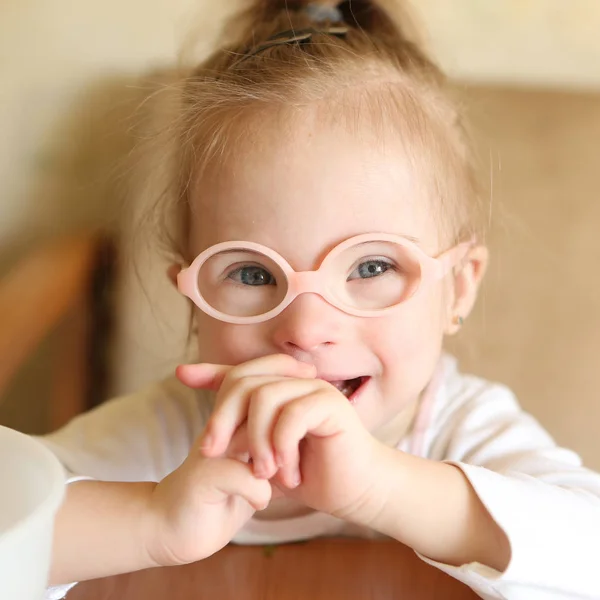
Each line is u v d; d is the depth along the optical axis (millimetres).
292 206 529
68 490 485
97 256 756
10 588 379
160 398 629
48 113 835
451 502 487
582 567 483
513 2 832
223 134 551
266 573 503
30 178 837
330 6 656
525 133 742
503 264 725
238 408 465
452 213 589
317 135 537
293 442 453
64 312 707
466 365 724
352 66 587
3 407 831
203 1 798
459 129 642
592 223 726
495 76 843
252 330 534
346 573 505
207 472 464
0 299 660
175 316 749
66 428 618
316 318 520
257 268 540
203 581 497
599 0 829
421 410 610
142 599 486
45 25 830
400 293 539
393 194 540
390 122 555
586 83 846
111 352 778
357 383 548
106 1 826
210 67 628
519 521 483
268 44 607
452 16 836
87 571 476
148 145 667
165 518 470
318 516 583
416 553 502
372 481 476
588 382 714
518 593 475
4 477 421
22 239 841
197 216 564
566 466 551
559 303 721
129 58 833
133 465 601
